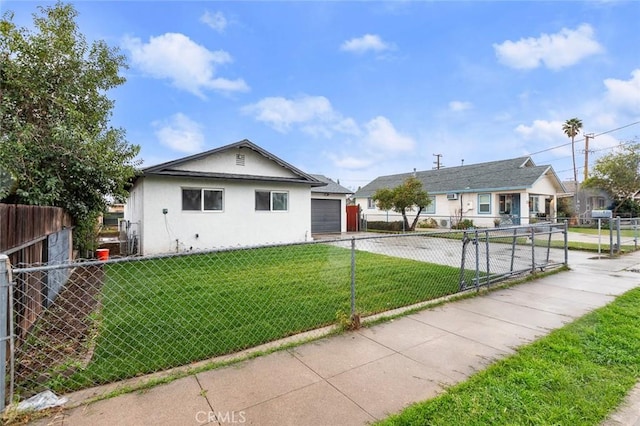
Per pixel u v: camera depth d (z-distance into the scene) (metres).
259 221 11.43
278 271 6.42
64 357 2.83
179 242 9.94
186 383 2.44
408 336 3.36
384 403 2.20
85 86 6.87
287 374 2.57
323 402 2.20
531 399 2.23
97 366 2.66
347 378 2.52
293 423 1.98
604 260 8.30
